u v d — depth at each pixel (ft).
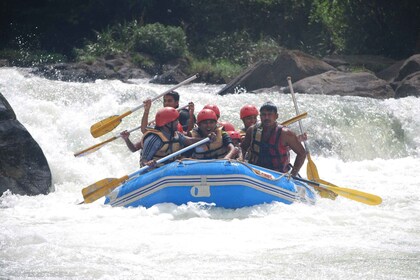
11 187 89.10
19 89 129.08
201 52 247.29
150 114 127.95
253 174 76.02
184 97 141.59
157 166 80.59
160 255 58.80
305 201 80.94
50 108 116.37
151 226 68.74
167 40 235.20
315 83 174.60
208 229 67.72
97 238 63.87
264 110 82.12
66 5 257.14
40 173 92.17
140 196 77.15
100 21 258.57
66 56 245.65
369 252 60.18
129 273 54.19
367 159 132.16
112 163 108.27
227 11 255.50
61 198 88.63
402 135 138.31
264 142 82.43
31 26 252.21
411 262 57.57
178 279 52.95
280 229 68.08
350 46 238.27
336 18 245.24
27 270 54.70
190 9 259.60
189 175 75.10
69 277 53.16
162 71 228.43
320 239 64.39
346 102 146.61
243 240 63.77
